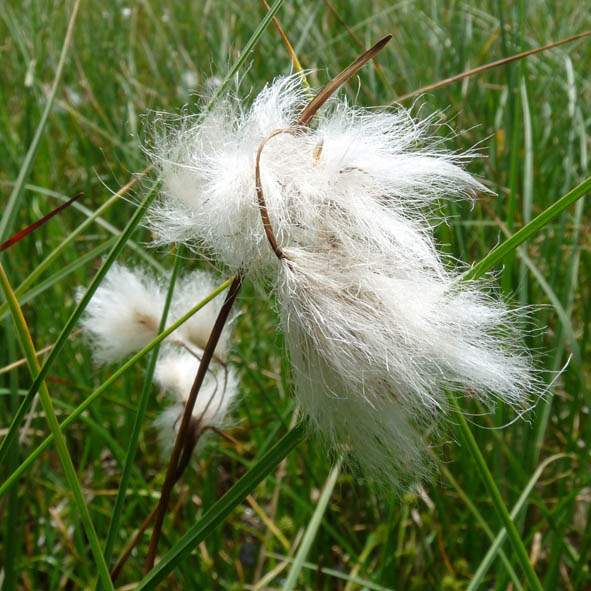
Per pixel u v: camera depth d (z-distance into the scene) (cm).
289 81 10
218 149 9
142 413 11
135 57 38
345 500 20
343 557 19
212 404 13
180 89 29
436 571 18
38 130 13
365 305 8
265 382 23
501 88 25
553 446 21
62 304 23
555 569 16
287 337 9
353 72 9
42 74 33
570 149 22
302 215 8
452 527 18
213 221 9
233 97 10
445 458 17
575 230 21
